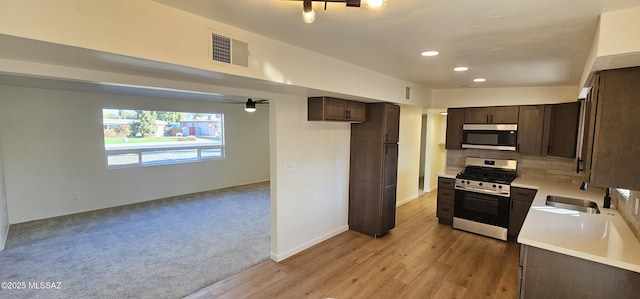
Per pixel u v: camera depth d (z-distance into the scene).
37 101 4.72
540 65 2.91
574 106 3.70
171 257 3.50
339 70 2.97
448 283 2.98
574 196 3.25
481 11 1.63
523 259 2.05
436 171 7.47
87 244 3.85
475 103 4.70
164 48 1.68
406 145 5.97
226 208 5.59
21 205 4.64
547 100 4.10
